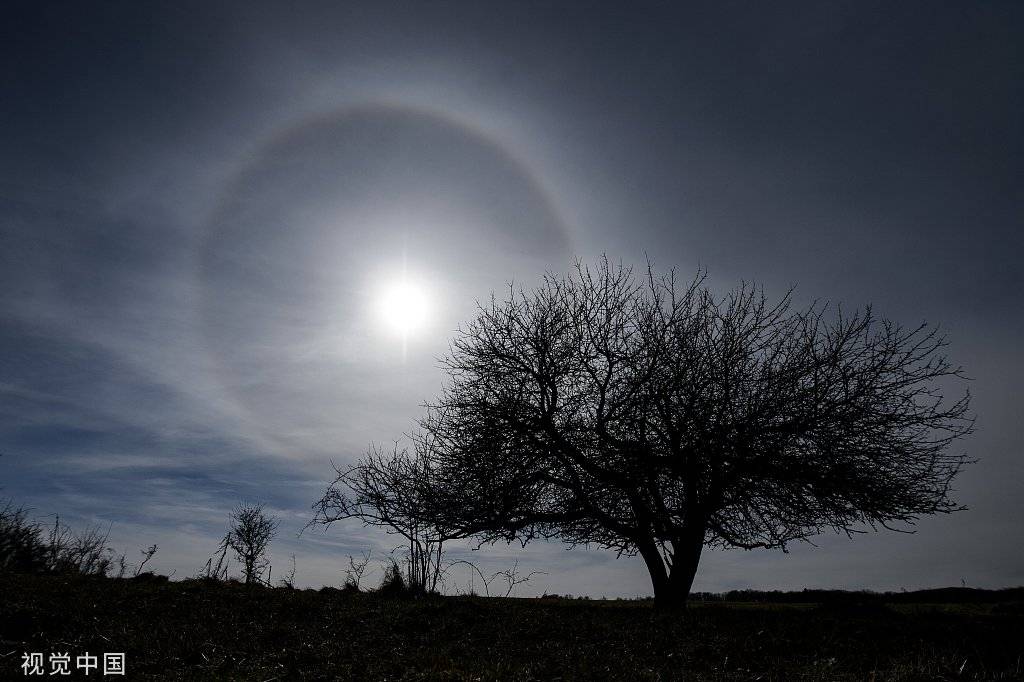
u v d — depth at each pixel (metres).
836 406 16.38
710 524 17.64
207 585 14.44
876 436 16.31
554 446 17.88
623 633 10.05
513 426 17.89
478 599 15.66
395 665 8.03
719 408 16.72
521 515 18.41
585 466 17.39
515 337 18.58
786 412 16.45
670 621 11.07
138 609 10.98
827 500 16.59
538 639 9.77
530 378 18.22
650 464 16.88
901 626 9.89
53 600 11.02
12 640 8.72
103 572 16.81
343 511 18.89
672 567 17.11
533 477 17.78
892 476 16.38
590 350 18.23
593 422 17.64
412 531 18.09
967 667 7.25
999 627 9.72
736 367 17.28
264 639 9.33
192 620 10.45
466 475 18.09
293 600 12.72
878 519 16.64
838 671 7.52
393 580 16.25
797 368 17.08
